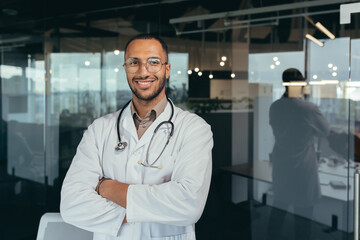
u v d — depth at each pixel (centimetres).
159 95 144
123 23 371
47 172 403
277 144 309
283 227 309
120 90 375
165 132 142
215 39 331
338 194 287
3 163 402
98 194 136
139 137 144
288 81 302
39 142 404
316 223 296
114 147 142
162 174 137
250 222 322
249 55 318
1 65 396
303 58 296
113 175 140
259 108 315
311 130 295
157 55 136
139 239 133
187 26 343
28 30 400
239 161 325
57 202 402
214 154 335
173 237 135
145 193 129
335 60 282
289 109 302
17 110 403
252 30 316
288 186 305
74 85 393
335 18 281
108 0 378
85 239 166
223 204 333
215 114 333
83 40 389
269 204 314
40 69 401
